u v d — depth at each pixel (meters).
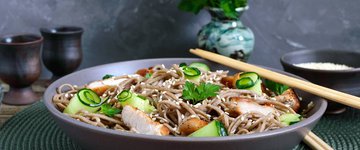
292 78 0.58
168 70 0.60
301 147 0.56
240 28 0.76
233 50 0.75
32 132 0.59
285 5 0.86
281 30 0.88
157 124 0.48
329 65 0.72
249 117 0.50
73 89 0.58
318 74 0.63
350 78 0.62
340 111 0.66
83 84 0.60
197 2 0.76
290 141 0.47
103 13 0.85
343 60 0.74
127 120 0.50
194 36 0.87
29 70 0.69
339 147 0.56
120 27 0.86
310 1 0.86
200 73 0.59
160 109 0.53
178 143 0.42
